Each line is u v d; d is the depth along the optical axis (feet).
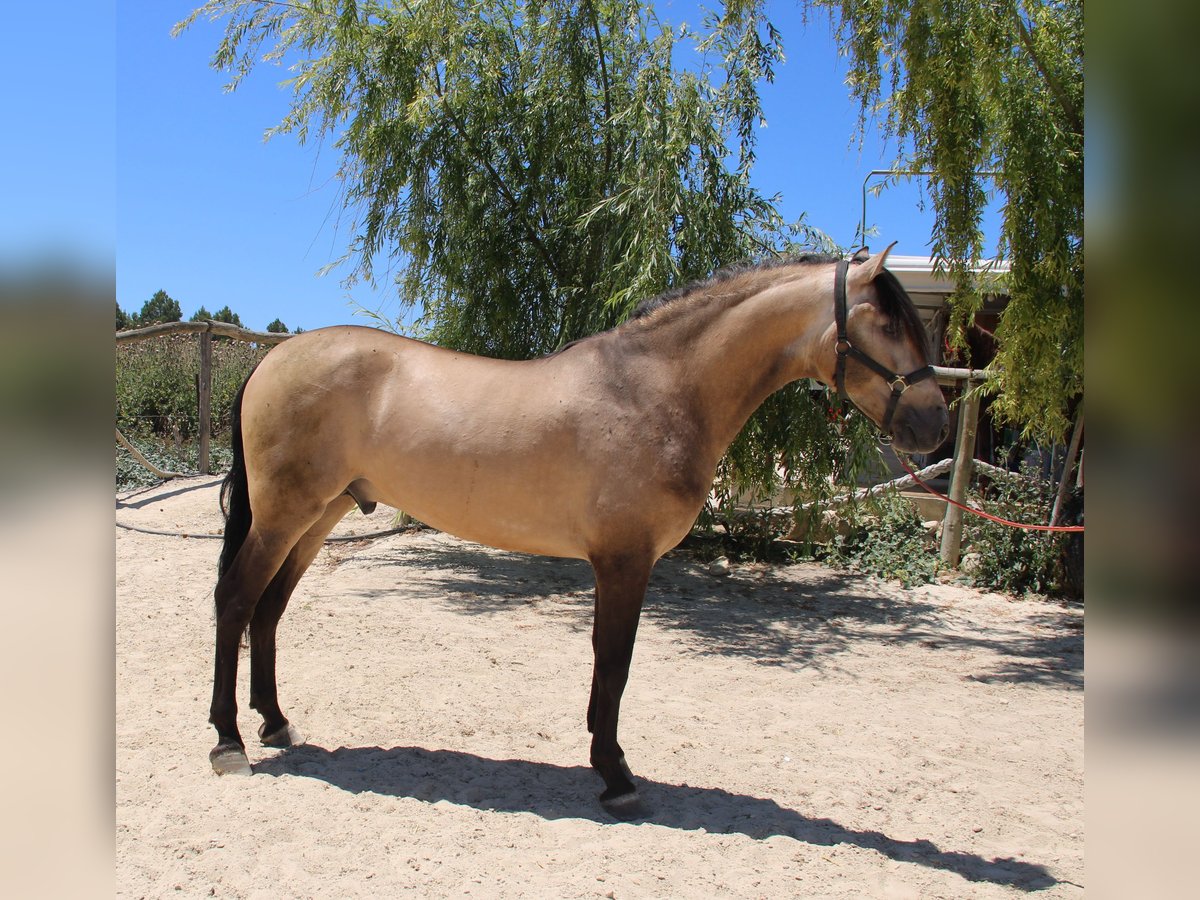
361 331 11.37
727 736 13.24
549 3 23.02
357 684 14.47
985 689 16.34
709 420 10.62
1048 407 18.04
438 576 23.58
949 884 8.94
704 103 21.50
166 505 30.60
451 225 23.77
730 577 25.22
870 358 9.96
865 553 26.63
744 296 10.56
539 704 14.11
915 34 16.69
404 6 23.53
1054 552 23.85
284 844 9.00
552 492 10.41
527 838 9.51
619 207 20.80
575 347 11.05
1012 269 17.01
